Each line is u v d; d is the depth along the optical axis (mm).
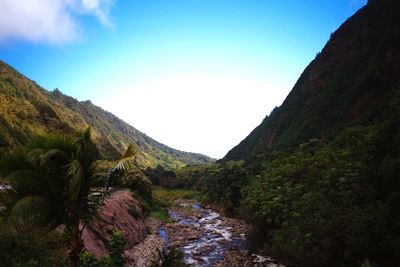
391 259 13430
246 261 21109
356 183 18500
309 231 17297
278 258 21500
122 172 9867
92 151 9320
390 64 67562
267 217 24922
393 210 15195
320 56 115500
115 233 10734
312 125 73688
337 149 29859
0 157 8195
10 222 7645
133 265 17406
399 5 91750
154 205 41375
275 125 111625
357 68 84000
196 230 32281
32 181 8258
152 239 25297
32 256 9719
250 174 49344
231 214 43438
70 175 8758
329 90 85000
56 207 8539
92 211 9289
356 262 14117
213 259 22031
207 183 63312
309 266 16734
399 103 29859
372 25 98188
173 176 100375
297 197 23984
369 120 46281
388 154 19422
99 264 9352
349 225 14750
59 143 8820
